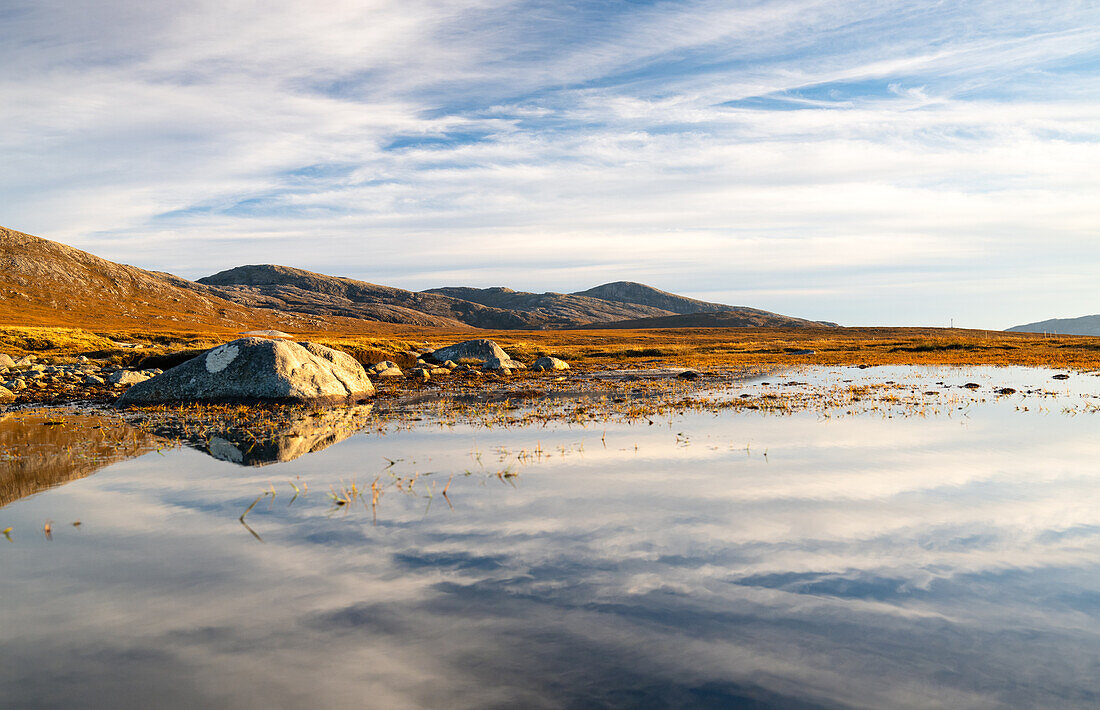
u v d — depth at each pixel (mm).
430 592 4930
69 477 9227
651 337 132000
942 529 6473
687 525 6652
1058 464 9688
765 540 6148
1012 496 7789
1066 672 3760
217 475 9305
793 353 52469
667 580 5152
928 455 10469
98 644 4152
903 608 4617
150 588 5039
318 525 6672
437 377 32062
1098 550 5816
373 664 3896
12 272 169875
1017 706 3426
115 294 186375
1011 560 5570
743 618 4465
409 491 8188
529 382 28516
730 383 26297
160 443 12578
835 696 3531
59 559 5703
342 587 5043
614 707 3434
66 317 155750
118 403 20984
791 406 17766
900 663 3867
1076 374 28375
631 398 21016
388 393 24500
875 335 127500
